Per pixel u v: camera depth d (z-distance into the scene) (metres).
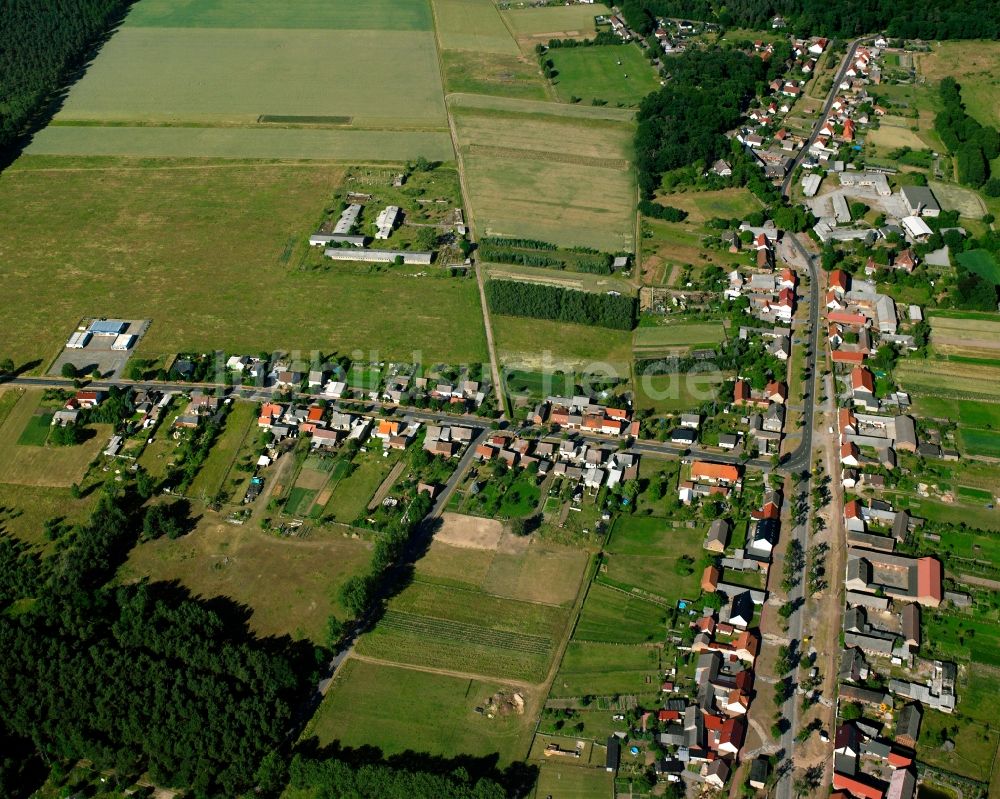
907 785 172.00
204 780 176.38
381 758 182.62
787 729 184.62
